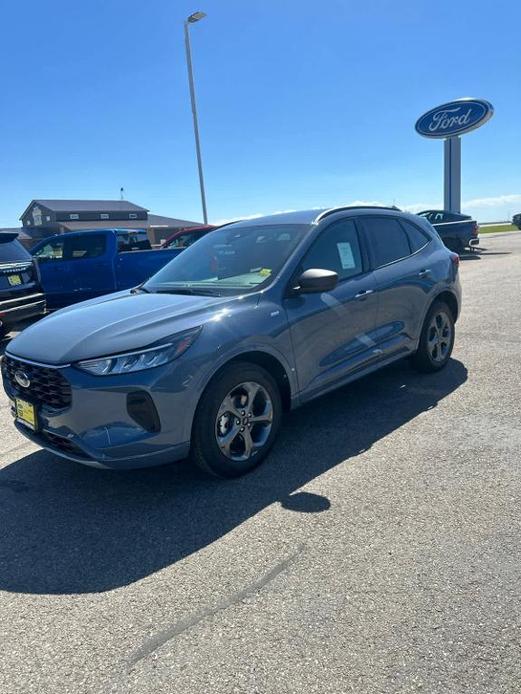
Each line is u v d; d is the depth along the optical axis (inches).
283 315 146.0
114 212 2080.5
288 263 154.6
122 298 161.8
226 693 76.2
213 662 81.7
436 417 171.6
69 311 156.6
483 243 1088.2
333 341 162.2
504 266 610.9
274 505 125.6
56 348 127.8
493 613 87.2
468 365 224.5
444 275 212.1
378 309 179.8
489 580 94.9
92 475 147.7
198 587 99.2
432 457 143.9
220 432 134.1
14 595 100.9
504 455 142.1
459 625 85.2
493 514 115.3
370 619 87.8
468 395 189.2
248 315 138.8
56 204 2047.2
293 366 149.0
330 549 107.2
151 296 156.6
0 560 112.1
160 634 88.4
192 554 109.3
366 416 176.7
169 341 123.3
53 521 126.0
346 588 95.6
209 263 171.3
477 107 954.1
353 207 188.2
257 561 105.4
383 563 101.7
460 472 134.6
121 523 123.0
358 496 126.6
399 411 179.2
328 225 171.5
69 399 122.0
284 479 137.6
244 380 136.3
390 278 185.6
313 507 123.3
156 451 123.2
